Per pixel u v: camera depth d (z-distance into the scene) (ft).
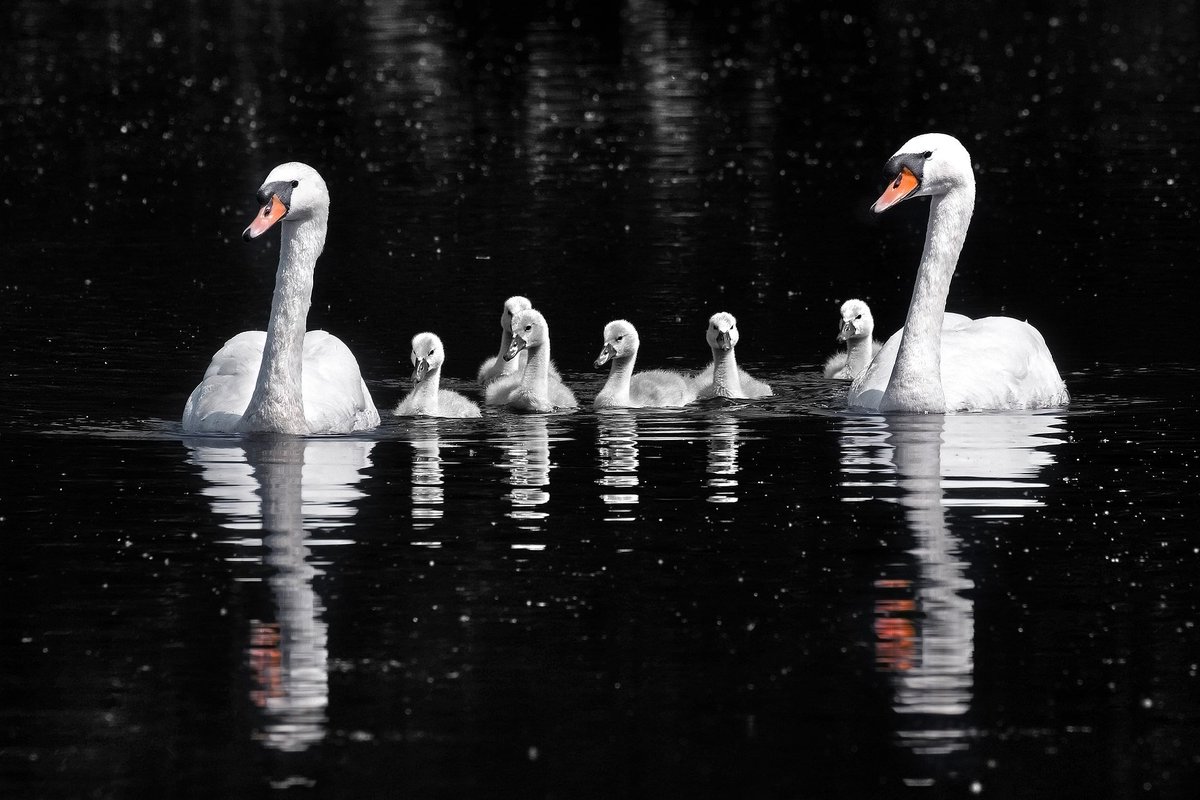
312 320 79.77
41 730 34.96
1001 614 41.06
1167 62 172.55
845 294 85.61
